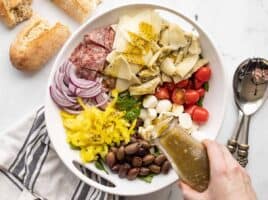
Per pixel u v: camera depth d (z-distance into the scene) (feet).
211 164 1.41
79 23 1.94
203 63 1.86
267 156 1.98
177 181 1.84
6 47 1.94
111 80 1.87
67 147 1.85
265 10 1.96
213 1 1.95
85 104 1.87
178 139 1.46
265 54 1.97
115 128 1.84
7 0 1.89
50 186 1.94
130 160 1.84
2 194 1.95
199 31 1.81
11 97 1.95
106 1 1.94
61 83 1.82
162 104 1.88
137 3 1.79
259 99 1.95
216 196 1.40
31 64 1.91
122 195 1.82
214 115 1.87
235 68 1.97
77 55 1.83
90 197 1.93
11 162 1.93
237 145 1.94
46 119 1.81
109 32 1.84
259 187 1.98
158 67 1.86
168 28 1.84
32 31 1.91
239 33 1.96
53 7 1.94
